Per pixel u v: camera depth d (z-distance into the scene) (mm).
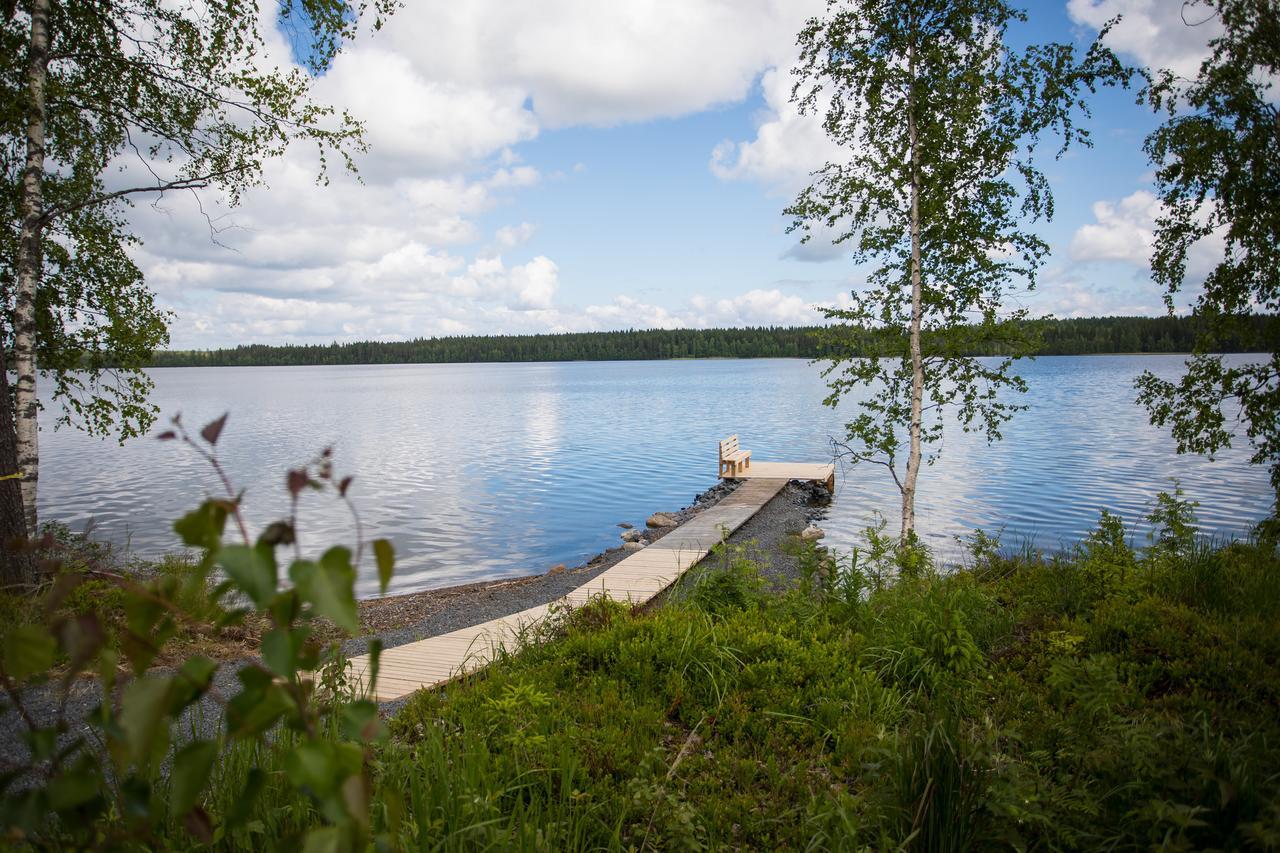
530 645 6906
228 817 1120
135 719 943
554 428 43312
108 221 11406
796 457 31156
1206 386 10562
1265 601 7211
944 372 12062
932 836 3252
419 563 15555
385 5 10703
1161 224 10414
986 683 5664
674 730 5242
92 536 15289
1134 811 3135
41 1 9109
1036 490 21906
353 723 1108
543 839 3457
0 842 1443
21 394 8867
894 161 11156
